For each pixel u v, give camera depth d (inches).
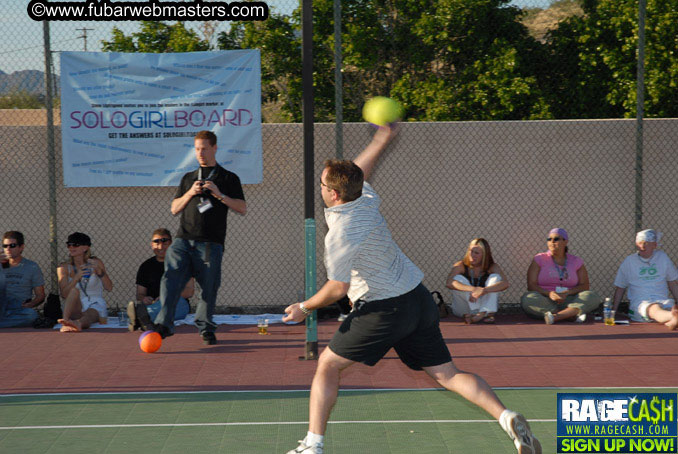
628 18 501.0
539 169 417.7
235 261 418.0
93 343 345.4
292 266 419.2
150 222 413.7
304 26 301.7
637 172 410.3
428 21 532.4
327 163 189.0
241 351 331.6
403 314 186.2
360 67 553.0
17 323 376.8
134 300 414.9
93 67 400.5
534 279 399.2
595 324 384.5
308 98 297.4
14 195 409.4
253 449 209.2
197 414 241.8
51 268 404.5
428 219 418.9
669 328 366.6
